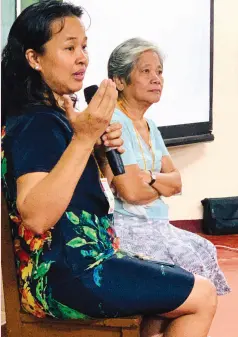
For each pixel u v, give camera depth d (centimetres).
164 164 279
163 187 265
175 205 541
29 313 192
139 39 266
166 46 485
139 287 183
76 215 183
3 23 309
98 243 186
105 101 170
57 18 185
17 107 185
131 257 191
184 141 501
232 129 555
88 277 181
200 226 550
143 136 270
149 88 262
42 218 168
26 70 187
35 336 192
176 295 185
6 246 190
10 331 194
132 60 261
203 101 521
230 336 314
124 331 185
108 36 428
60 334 190
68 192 168
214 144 550
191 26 505
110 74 268
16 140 177
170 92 488
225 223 539
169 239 256
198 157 544
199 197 548
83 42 190
